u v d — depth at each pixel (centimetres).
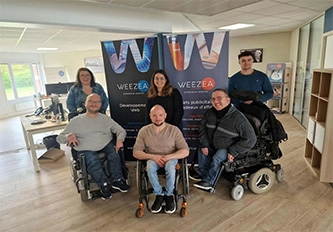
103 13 341
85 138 246
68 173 313
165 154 224
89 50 852
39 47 696
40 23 290
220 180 271
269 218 201
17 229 204
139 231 195
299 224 192
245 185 244
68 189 270
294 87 566
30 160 368
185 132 298
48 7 293
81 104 303
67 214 222
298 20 459
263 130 235
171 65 283
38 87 919
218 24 480
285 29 570
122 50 294
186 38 272
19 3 273
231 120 229
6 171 328
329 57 371
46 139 392
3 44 589
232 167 229
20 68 844
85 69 303
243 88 271
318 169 280
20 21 277
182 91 288
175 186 211
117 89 308
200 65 277
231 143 234
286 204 220
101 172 234
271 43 630
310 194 234
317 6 350
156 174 210
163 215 213
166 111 255
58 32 456
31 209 233
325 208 211
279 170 253
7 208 236
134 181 281
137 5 305
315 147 277
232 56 696
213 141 245
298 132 442
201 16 404
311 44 460
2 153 410
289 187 249
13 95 820
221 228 193
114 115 319
